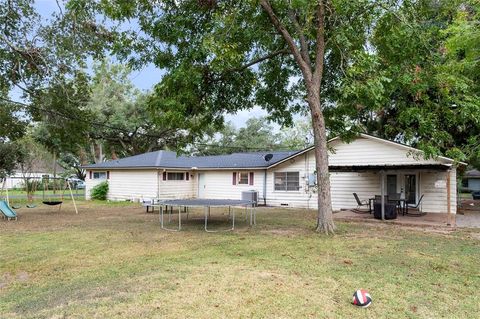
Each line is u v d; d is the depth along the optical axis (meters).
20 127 15.05
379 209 12.55
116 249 7.39
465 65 8.56
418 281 5.09
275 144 40.47
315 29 9.57
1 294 4.54
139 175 22.20
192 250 7.26
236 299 4.27
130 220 12.71
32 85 13.53
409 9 8.75
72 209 17.27
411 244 7.89
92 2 9.55
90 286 4.81
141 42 9.99
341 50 9.43
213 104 11.73
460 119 9.88
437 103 10.16
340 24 8.90
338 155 16.33
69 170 42.91
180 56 9.98
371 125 17.94
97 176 24.36
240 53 9.62
